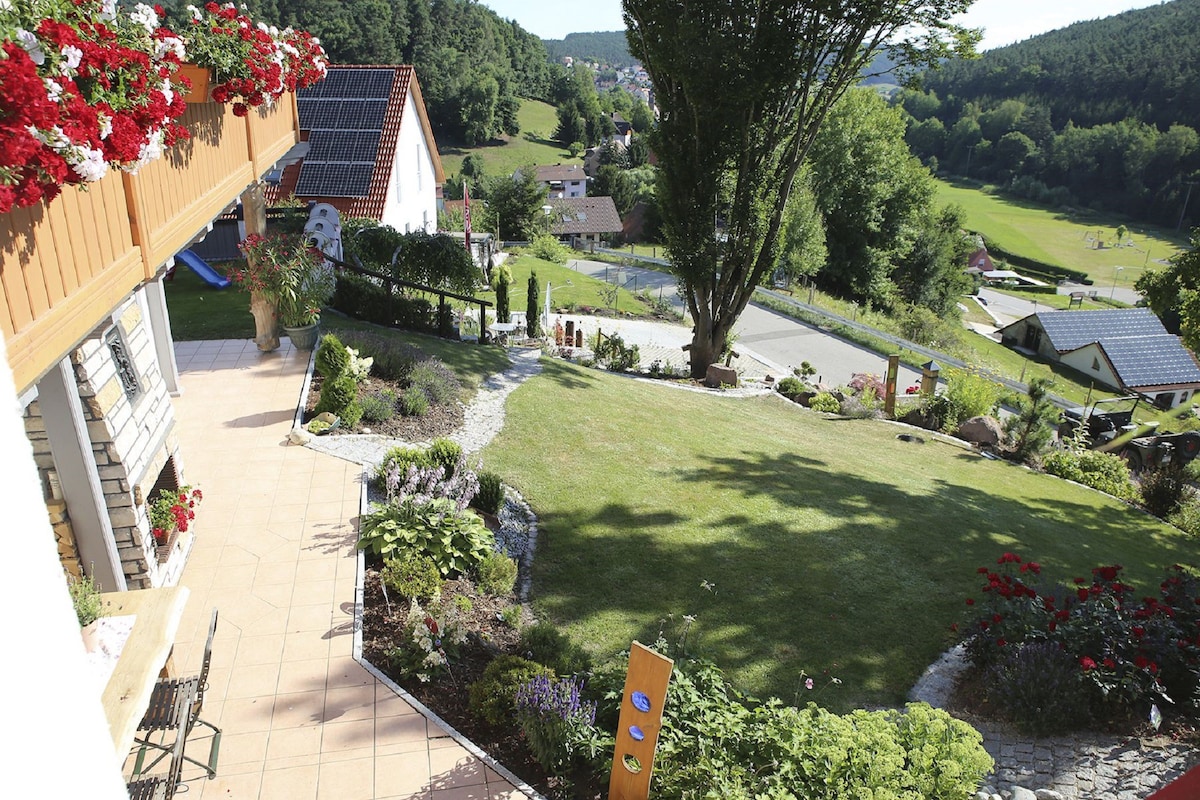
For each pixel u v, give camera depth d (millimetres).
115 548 6848
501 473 11664
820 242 41781
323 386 11578
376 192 23562
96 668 4840
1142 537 13859
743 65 17547
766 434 16406
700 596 9312
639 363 24031
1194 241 17922
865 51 19062
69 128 3828
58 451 6320
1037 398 18172
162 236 6328
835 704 7727
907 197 47406
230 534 8844
